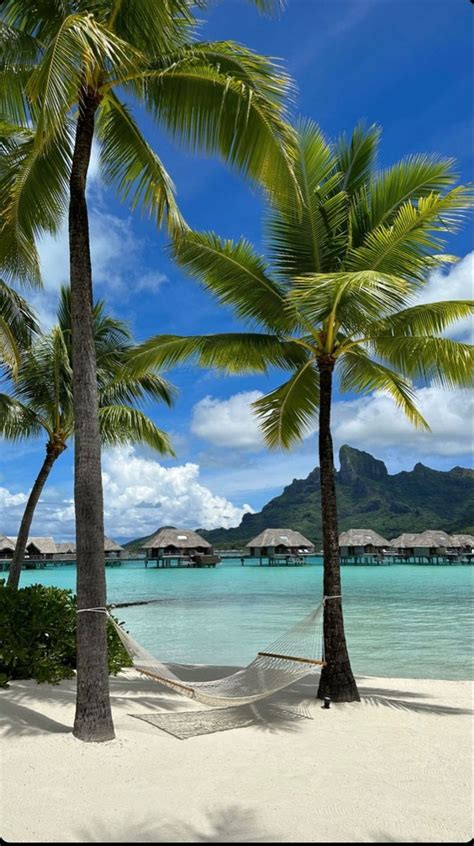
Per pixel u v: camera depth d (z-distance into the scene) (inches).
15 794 177.3
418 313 308.3
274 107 241.1
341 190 347.6
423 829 160.4
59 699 279.0
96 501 240.1
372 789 188.9
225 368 370.9
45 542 2810.0
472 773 205.0
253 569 2711.6
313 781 195.2
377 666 510.9
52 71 189.6
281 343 347.9
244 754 222.8
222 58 257.9
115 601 1176.2
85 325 247.3
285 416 397.4
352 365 379.6
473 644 629.0
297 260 332.2
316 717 282.0
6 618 307.7
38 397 544.4
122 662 387.5
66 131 271.0
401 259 308.5
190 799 178.2
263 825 161.5
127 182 296.2
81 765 201.6
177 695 334.0
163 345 351.6
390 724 271.1
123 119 277.1
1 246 315.6
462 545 3144.7
